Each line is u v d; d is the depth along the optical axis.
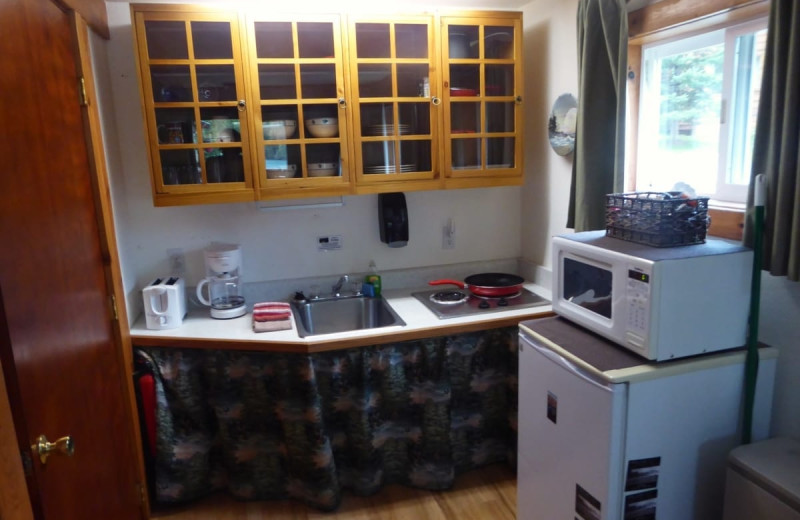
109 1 2.28
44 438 1.32
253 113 2.26
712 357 1.51
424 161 2.53
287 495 2.37
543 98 2.67
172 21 2.15
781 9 1.40
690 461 1.54
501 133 2.56
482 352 2.37
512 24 2.47
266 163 2.33
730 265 1.48
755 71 1.68
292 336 2.19
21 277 1.30
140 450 2.19
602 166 2.10
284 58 2.27
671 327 1.46
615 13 1.94
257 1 2.38
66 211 1.67
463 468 2.47
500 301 2.52
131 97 2.40
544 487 1.81
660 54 2.03
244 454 2.32
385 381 2.26
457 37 2.46
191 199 2.27
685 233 1.57
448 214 2.90
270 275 2.71
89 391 1.73
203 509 2.32
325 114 2.37
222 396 2.26
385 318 2.56
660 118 2.08
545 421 1.76
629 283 1.50
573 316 1.80
